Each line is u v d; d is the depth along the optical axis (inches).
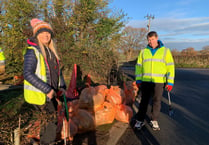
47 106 77.5
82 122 110.7
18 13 306.3
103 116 127.4
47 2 338.0
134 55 1536.7
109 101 143.0
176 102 228.4
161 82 130.0
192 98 254.2
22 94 179.8
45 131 75.8
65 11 349.7
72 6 350.3
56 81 81.3
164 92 299.0
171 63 129.0
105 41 342.3
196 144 114.9
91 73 286.4
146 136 123.5
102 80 286.8
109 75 285.9
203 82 435.2
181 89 331.6
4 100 157.3
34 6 327.3
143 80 135.3
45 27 74.5
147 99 133.6
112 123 134.9
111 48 332.8
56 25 313.6
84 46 295.4
